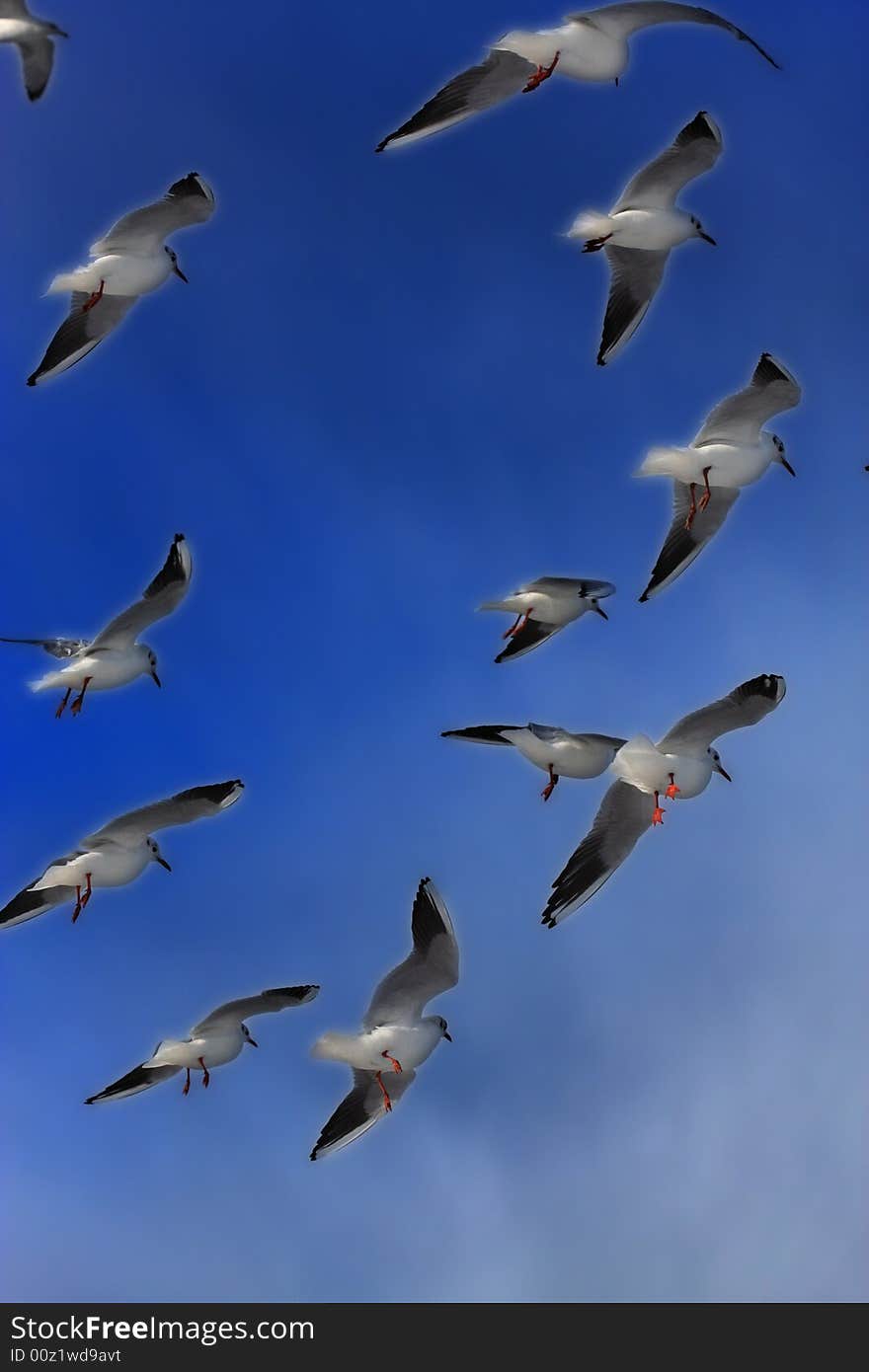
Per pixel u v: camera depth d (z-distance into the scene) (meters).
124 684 18.50
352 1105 18.20
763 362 17.59
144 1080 19.20
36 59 17.02
